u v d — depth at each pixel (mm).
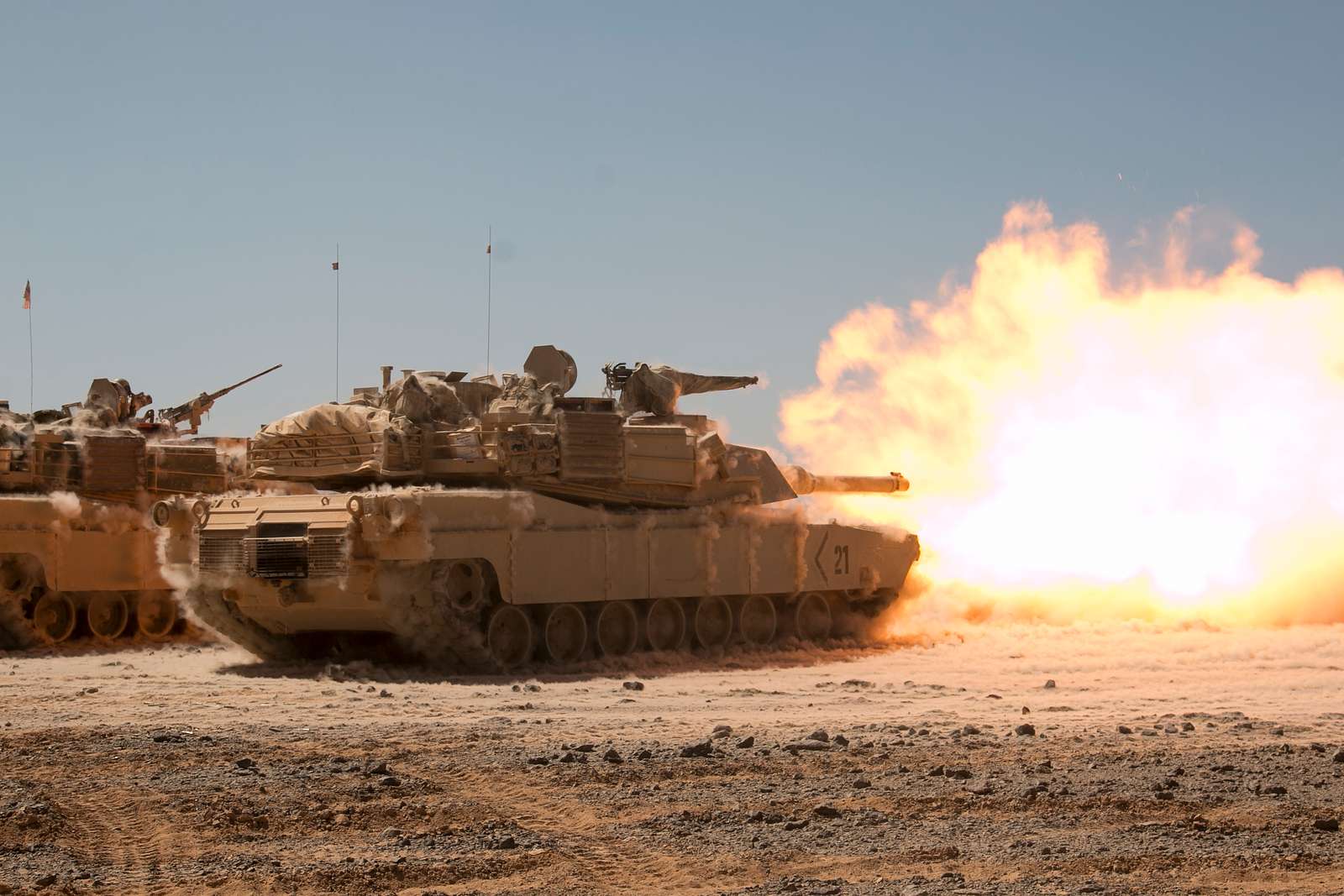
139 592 34719
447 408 29641
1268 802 14367
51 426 35281
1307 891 11383
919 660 30047
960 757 16750
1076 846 12695
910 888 11430
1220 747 17469
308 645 29656
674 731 18812
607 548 28578
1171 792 14789
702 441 30625
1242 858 12281
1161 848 12633
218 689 23547
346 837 13086
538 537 27344
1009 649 31984
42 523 32594
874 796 14648
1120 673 27125
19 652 32312
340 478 29031
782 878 11812
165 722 19484
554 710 21266
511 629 27703
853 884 11648
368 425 28188
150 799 14352
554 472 28328
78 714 20344
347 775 15516
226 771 15664
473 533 26375
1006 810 14094
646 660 28844
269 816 13742
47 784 15023
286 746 17312
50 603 33781
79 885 11578
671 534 29812
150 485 34969
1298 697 23250
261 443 29547
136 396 39094
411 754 16781
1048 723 19750
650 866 12234
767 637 32500
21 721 19547
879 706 21859
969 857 12406
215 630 29250
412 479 28609
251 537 26547
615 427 29188
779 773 15758
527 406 29453
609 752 16531
